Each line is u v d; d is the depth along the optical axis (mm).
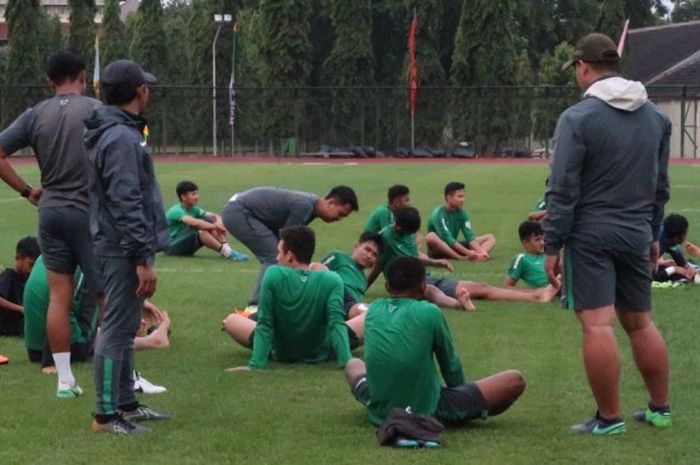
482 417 7418
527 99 68625
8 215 24797
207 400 8242
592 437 7164
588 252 7055
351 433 7270
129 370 7562
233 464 6578
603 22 71062
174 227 18047
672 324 11305
